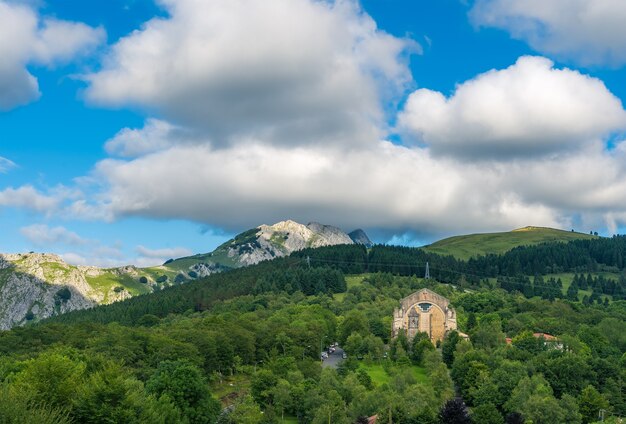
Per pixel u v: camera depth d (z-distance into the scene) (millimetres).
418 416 145000
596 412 165125
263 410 164250
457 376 191000
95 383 112000
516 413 147375
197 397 138250
